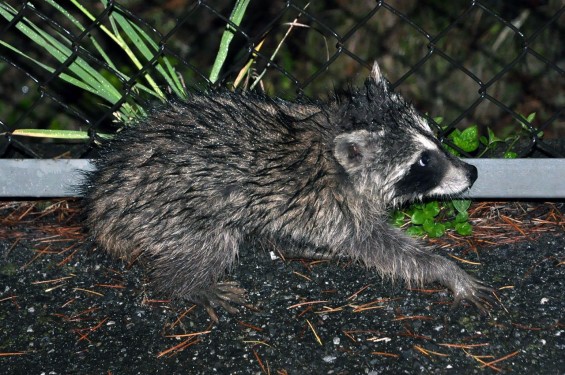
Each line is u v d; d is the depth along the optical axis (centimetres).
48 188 573
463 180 548
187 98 577
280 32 947
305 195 550
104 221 546
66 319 524
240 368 477
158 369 479
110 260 574
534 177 554
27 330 514
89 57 571
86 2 880
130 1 972
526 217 598
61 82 888
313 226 557
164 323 520
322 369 473
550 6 925
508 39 930
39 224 612
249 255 579
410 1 950
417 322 506
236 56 935
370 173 553
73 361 489
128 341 504
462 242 579
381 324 506
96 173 552
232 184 536
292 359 481
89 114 886
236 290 541
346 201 557
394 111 557
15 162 567
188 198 533
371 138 545
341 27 955
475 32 939
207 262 542
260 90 611
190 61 952
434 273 534
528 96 923
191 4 980
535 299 518
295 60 952
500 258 559
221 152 538
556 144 671
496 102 573
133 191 536
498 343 485
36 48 912
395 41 949
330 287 545
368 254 556
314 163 551
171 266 540
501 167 555
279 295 538
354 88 611
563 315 504
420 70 941
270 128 552
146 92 675
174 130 544
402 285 546
